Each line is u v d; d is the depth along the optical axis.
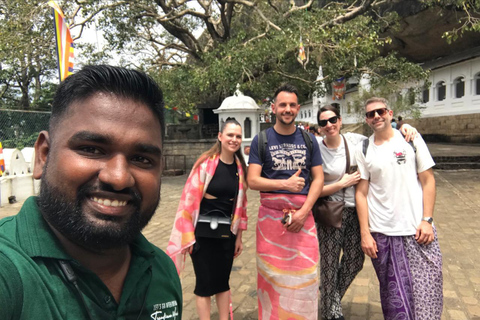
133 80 0.80
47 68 16.09
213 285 2.55
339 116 2.76
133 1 11.70
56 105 0.81
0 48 9.87
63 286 0.75
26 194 8.18
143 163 0.83
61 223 0.75
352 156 2.74
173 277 1.04
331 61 11.19
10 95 18.12
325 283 2.77
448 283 3.52
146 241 1.00
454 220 5.82
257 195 8.56
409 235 2.23
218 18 16.73
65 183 0.76
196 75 10.45
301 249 2.36
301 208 2.33
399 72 11.50
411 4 17.14
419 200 2.26
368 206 2.40
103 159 0.78
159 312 0.93
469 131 17.97
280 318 2.35
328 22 11.04
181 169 12.80
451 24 17.00
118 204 0.79
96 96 0.77
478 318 2.86
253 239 5.17
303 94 13.55
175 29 14.07
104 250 0.80
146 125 0.81
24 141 10.30
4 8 10.96
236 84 10.30
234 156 2.69
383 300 2.30
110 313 0.81
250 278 3.79
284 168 2.41
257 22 15.40
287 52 10.81
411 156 2.28
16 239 0.74
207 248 2.54
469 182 9.12
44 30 11.05
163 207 7.42
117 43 12.56
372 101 2.37
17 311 0.66
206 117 20.14
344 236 2.80
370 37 10.18
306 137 2.45
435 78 20.56
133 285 0.88
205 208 2.59
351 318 2.91
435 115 20.45
